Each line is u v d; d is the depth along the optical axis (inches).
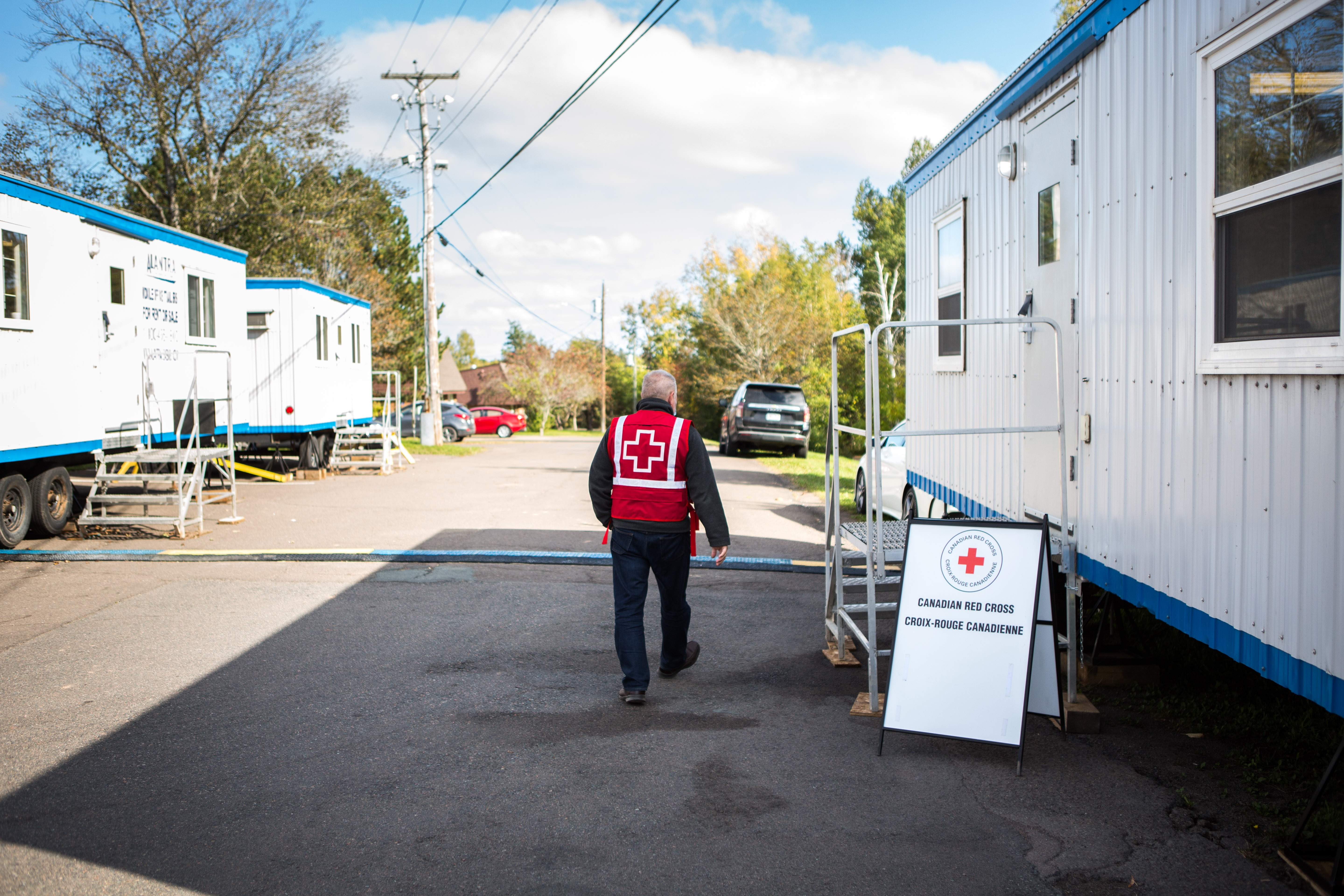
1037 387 214.5
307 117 1045.2
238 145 1039.0
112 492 505.7
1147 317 163.5
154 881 119.6
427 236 1030.4
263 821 136.6
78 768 155.8
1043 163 212.1
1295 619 123.1
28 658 218.4
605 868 123.5
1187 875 121.7
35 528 379.6
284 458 772.6
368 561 333.7
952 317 282.8
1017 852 128.0
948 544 168.7
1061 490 195.9
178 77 962.7
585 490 569.6
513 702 190.7
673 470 191.5
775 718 182.9
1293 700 183.8
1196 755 163.0
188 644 231.0
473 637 239.6
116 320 401.4
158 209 998.4
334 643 232.2
